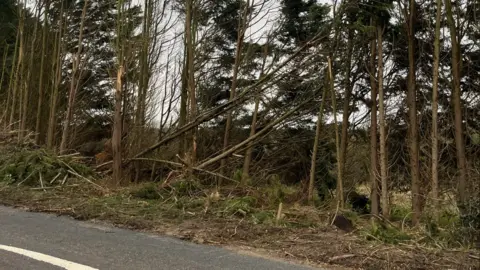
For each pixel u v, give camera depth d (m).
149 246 5.79
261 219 7.73
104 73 23.50
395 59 12.76
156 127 19.02
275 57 18.00
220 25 20.50
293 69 13.59
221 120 18.59
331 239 6.46
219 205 8.64
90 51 20.16
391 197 12.30
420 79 12.70
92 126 23.80
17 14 22.12
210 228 6.92
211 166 14.95
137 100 17.94
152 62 19.77
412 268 5.18
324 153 15.20
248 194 10.70
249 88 13.79
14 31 25.11
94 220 7.28
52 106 19.16
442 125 12.23
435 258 5.59
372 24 10.82
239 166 17.00
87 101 23.50
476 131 12.02
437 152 10.30
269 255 5.64
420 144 12.04
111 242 5.91
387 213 10.46
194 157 13.75
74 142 22.05
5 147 13.52
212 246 5.98
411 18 10.98
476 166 10.52
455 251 5.97
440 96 12.88
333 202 11.41
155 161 13.88
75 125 22.31
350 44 11.73
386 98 13.36
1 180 10.23
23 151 11.87
